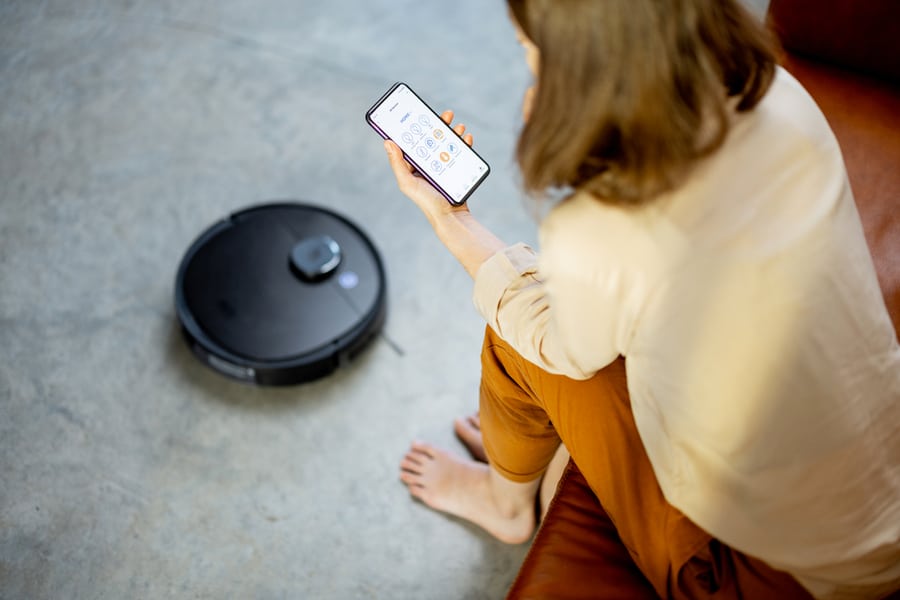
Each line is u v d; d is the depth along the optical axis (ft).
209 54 6.19
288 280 4.75
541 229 2.24
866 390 2.38
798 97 2.31
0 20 6.30
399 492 4.39
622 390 2.85
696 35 1.91
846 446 2.37
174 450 4.47
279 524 4.26
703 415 2.32
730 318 2.15
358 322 4.63
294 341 4.54
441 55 6.27
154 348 4.80
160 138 5.70
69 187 5.43
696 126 1.97
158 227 5.28
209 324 4.56
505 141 5.76
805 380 2.24
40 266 5.07
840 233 2.23
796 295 2.15
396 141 3.26
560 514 3.22
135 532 4.20
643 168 1.97
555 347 2.59
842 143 3.79
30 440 4.44
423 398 4.71
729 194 2.11
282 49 6.25
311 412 4.63
